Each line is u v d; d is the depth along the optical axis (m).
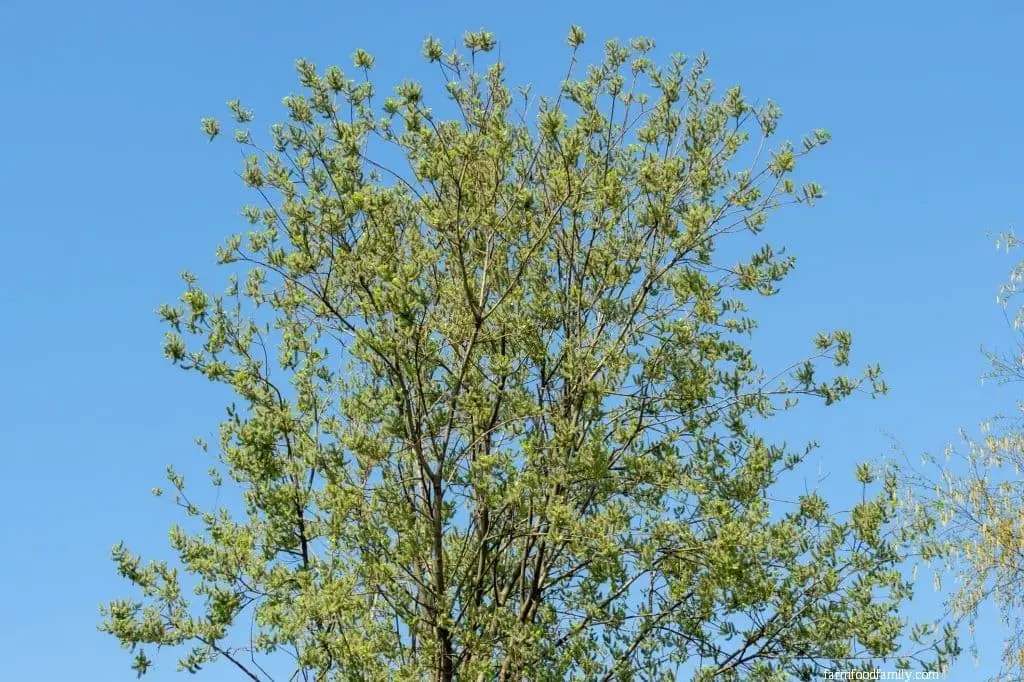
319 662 8.69
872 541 9.57
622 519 9.05
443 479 9.39
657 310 9.93
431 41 9.91
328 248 9.19
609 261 10.06
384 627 9.35
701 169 9.68
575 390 9.87
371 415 9.41
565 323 10.16
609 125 10.23
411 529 9.18
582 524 8.70
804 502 9.76
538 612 9.71
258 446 9.41
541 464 9.35
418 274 9.20
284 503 9.44
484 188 9.73
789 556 9.49
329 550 9.18
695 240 9.50
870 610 9.34
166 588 9.21
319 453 9.59
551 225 9.84
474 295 9.72
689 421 9.92
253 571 9.18
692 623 9.45
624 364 9.78
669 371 9.85
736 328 9.98
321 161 9.27
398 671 8.77
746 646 9.43
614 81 10.23
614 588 9.52
